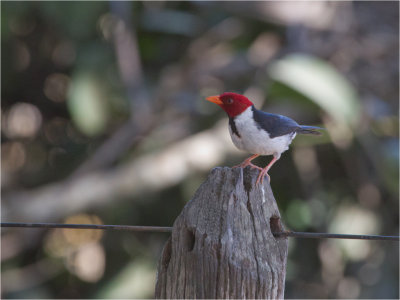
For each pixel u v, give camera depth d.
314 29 13.45
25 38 13.44
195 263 3.92
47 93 13.98
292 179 13.63
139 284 11.70
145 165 11.87
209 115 13.24
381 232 12.65
